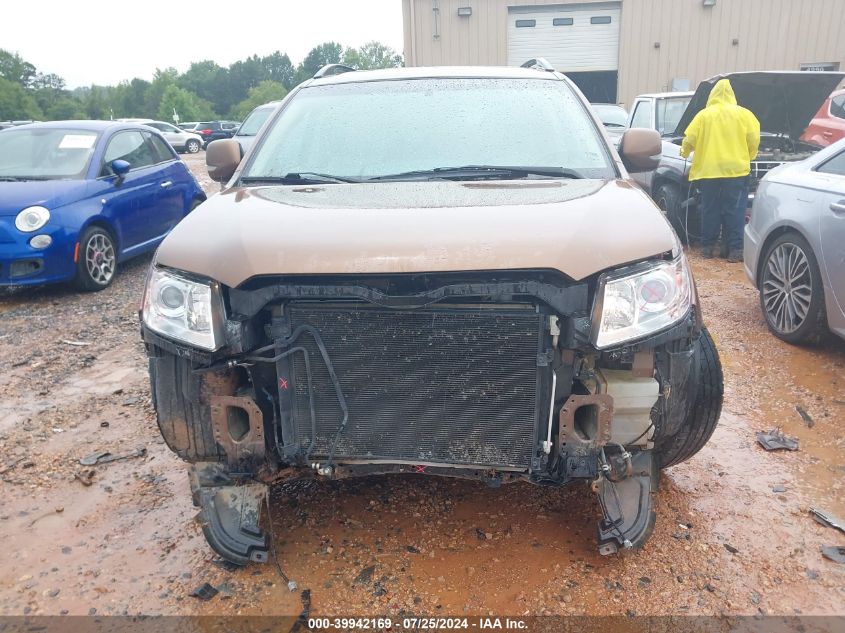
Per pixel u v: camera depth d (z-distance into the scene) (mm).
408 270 2211
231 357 2387
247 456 2396
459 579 2631
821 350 4871
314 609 2488
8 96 97812
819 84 7473
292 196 2857
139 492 3277
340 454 2443
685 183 8266
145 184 7898
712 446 3633
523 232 2312
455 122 3475
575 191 2779
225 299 2373
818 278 4617
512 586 2588
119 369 4879
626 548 2629
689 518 3000
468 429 2387
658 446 3018
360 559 2750
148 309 2471
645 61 19953
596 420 2322
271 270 2260
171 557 2797
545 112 3525
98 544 2889
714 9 19438
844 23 19203
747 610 2463
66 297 6871
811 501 3129
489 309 2275
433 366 2342
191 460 2645
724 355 4832
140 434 3873
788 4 19219
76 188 6922
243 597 2555
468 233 2307
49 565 2756
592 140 3350
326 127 3535
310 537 2893
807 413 3971
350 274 2238
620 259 2285
